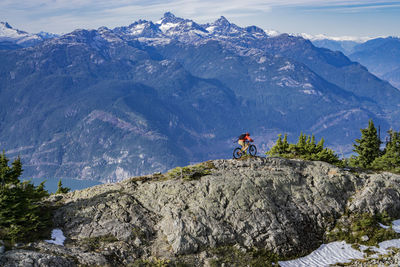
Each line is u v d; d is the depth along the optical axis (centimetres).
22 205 2722
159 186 3322
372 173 4369
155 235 2941
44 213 2983
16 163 3234
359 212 3562
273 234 3083
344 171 3969
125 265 2619
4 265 2247
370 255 3139
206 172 3559
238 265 2827
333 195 3653
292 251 3078
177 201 3158
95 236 2805
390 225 3497
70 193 3475
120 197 3222
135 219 3006
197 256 2817
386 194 3747
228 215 3102
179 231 2880
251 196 3281
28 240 2622
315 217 3412
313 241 3238
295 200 3481
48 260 2350
